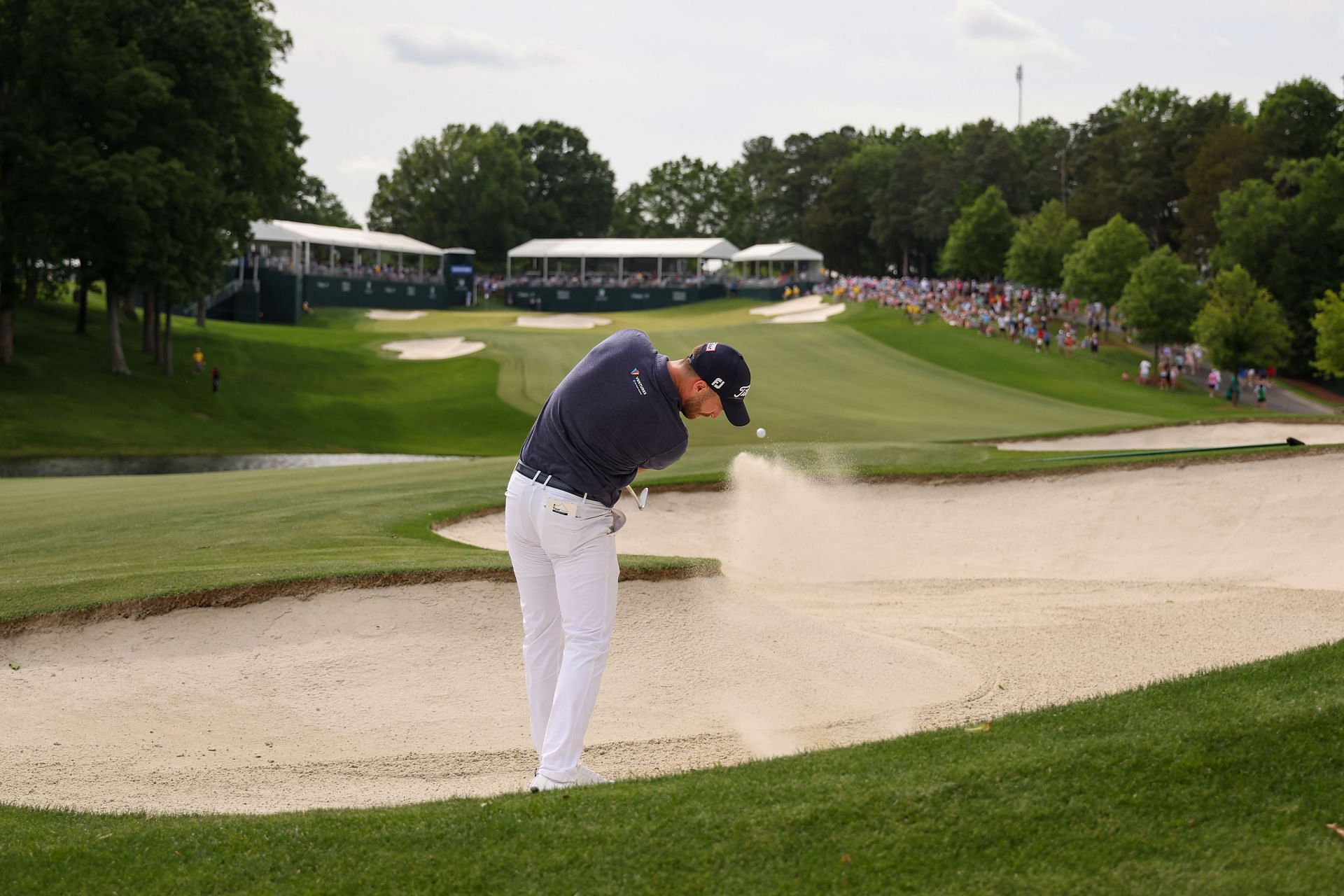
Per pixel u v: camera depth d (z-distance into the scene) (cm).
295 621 856
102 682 771
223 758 656
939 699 795
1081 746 446
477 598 888
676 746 682
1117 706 523
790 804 408
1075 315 7162
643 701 772
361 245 8575
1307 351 6906
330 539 1252
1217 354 5319
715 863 369
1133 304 5828
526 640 523
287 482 1972
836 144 14300
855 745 546
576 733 480
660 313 8725
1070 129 12069
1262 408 4878
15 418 3834
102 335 5184
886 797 407
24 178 4088
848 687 812
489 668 814
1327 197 7000
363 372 4931
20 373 4303
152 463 3447
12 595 880
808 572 1339
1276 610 1039
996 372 5125
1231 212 7244
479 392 4528
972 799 404
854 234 12788
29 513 1608
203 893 368
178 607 851
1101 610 1070
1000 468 1582
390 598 881
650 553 1398
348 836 403
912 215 11419
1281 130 8488
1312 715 449
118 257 4216
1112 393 4934
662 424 465
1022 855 368
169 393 4356
